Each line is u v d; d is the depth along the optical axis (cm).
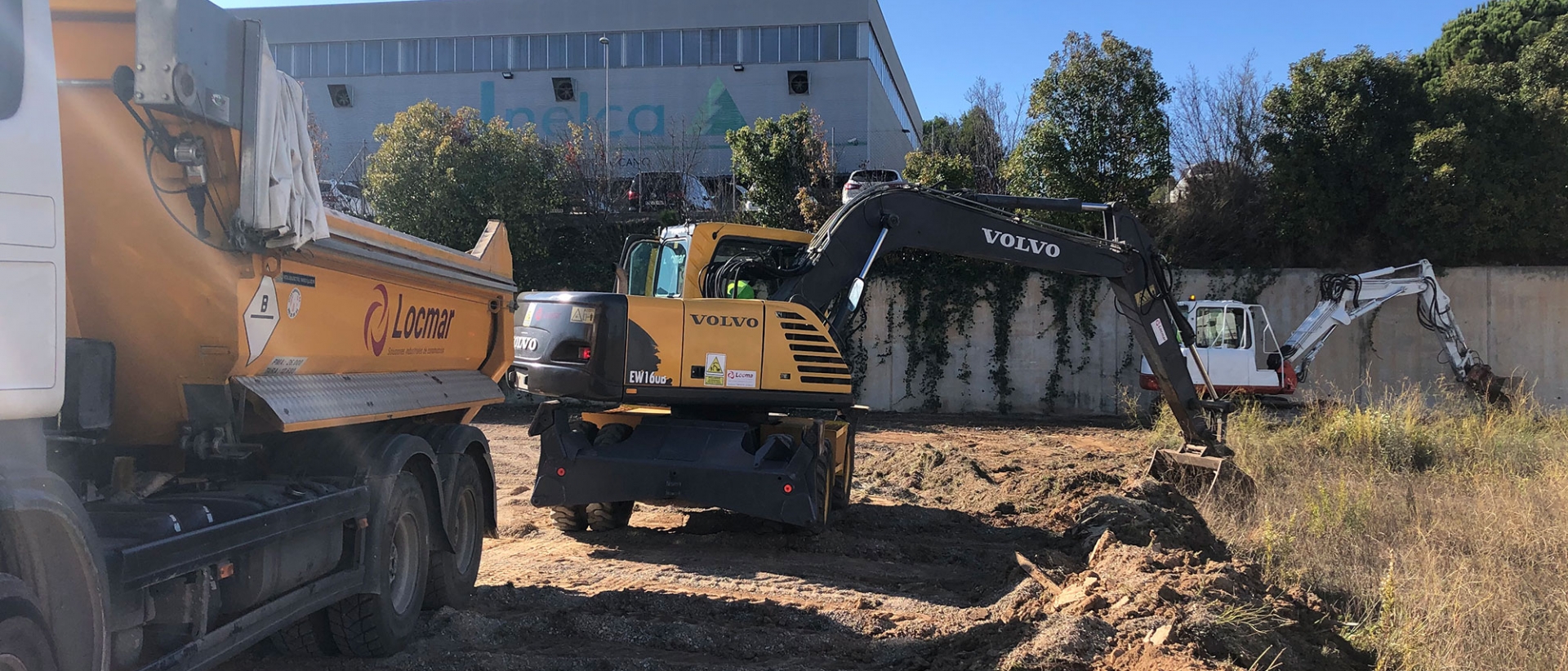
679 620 566
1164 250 2364
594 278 2372
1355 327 2233
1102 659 457
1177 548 685
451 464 570
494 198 2195
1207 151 2603
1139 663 439
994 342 2241
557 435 759
